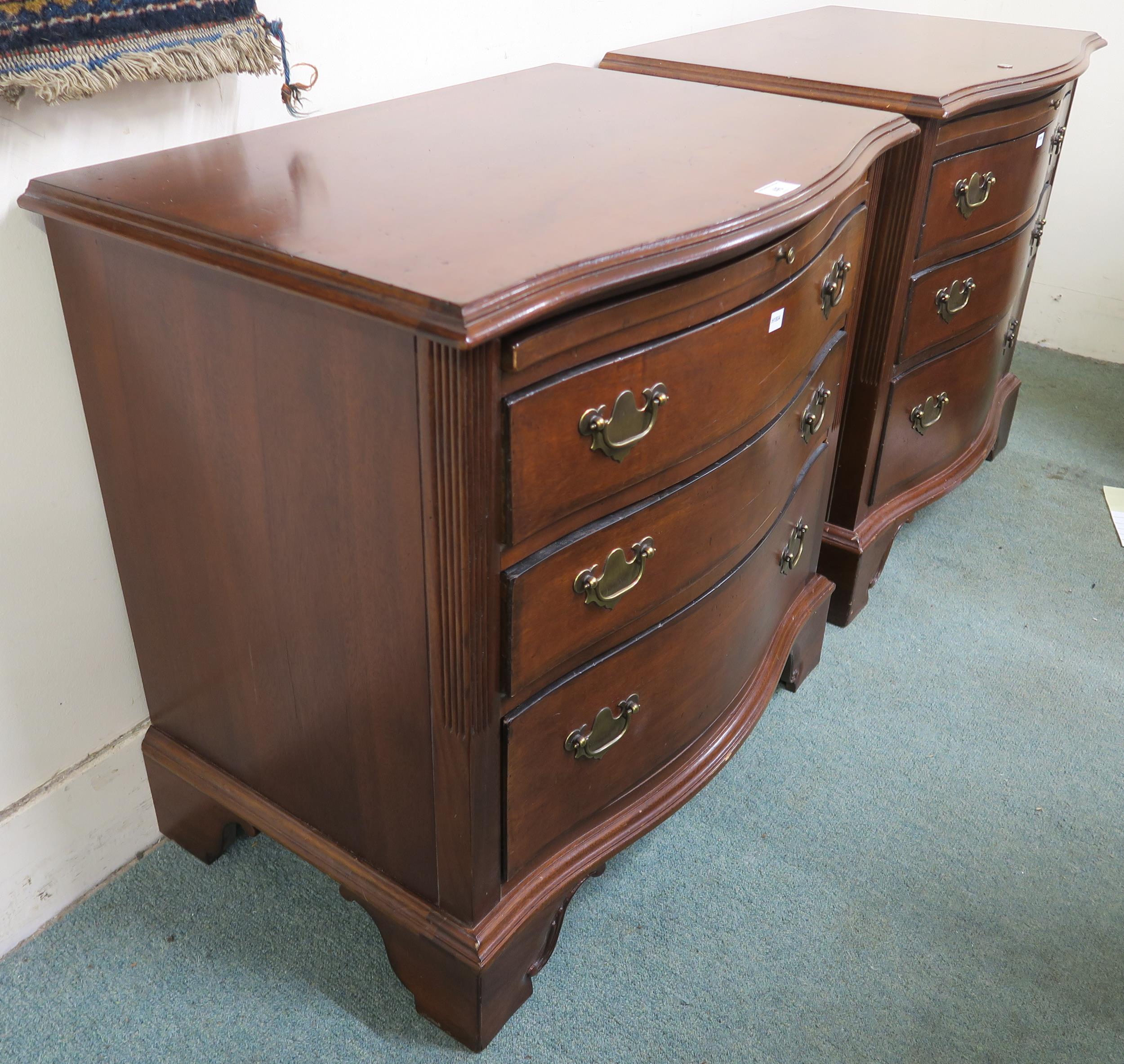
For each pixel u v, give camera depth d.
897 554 1.97
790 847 1.35
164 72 0.94
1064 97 1.75
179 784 1.25
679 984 1.17
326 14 1.17
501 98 1.26
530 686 0.93
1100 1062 1.11
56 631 1.15
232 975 1.17
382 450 0.81
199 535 1.03
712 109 1.24
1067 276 2.74
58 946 1.19
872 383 1.58
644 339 0.86
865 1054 1.10
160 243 0.83
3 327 0.99
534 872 1.07
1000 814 1.41
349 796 1.06
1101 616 1.81
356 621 0.93
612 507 0.92
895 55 1.62
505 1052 1.09
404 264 0.75
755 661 1.33
